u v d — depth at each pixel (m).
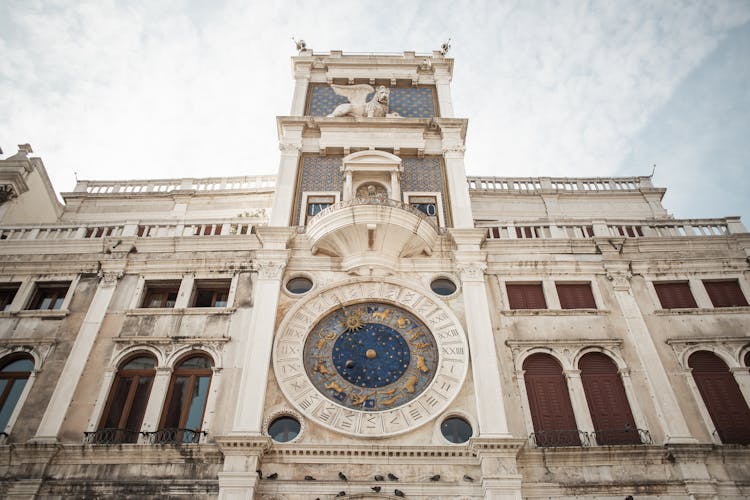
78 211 27.33
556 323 18.03
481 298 18.23
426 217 19.30
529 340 17.42
